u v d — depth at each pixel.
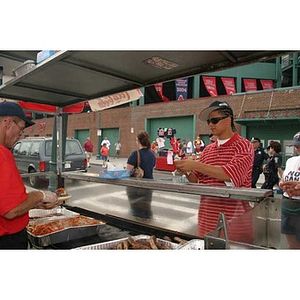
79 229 1.79
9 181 1.25
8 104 1.35
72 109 3.34
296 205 1.30
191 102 13.85
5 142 1.35
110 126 17.70
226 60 1.72
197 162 1.65
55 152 3.24
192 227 1.79
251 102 11.59
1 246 1.33
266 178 4.88
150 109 15.62
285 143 10.94
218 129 1.71
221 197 1.56
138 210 2.13
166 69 1.98
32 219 2.02
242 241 1.19
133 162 3.05
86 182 2.59
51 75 2.15
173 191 1.82
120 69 2.01
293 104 10.55
